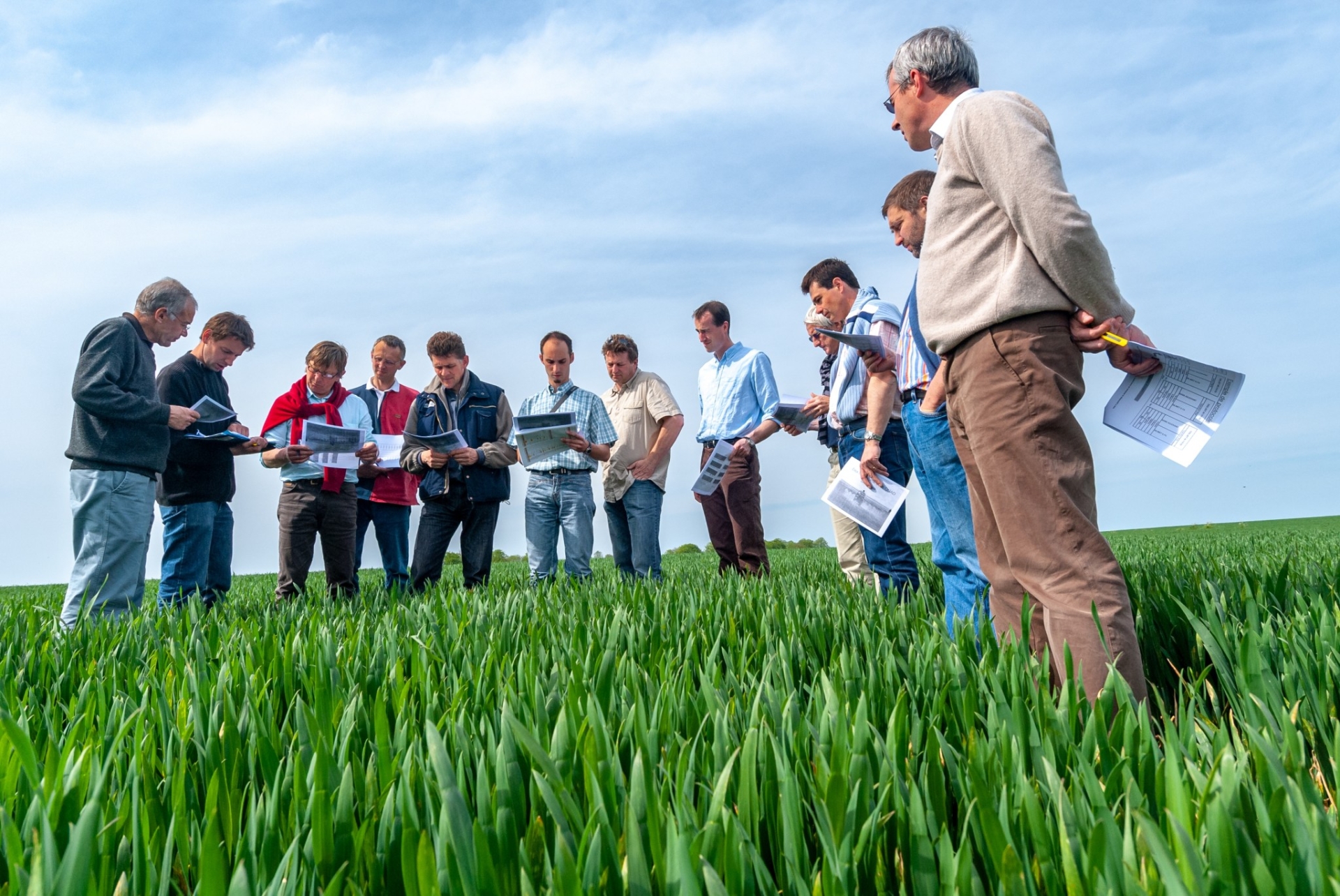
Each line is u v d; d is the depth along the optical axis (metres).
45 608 4.09
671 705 1.73
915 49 2.61
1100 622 2.00
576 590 5.04
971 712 1.68
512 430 6.99
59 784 1.29
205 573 5.86
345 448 6.10
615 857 1.06
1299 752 1.37
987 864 1.11
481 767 1.26
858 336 3.61
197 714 1.77
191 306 5.44
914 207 3.60
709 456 6.77
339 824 1.21
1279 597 3.00
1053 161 2.13
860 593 3.94
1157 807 1.22
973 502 2.50
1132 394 2.37
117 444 5.02
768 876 1.07
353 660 2.54
